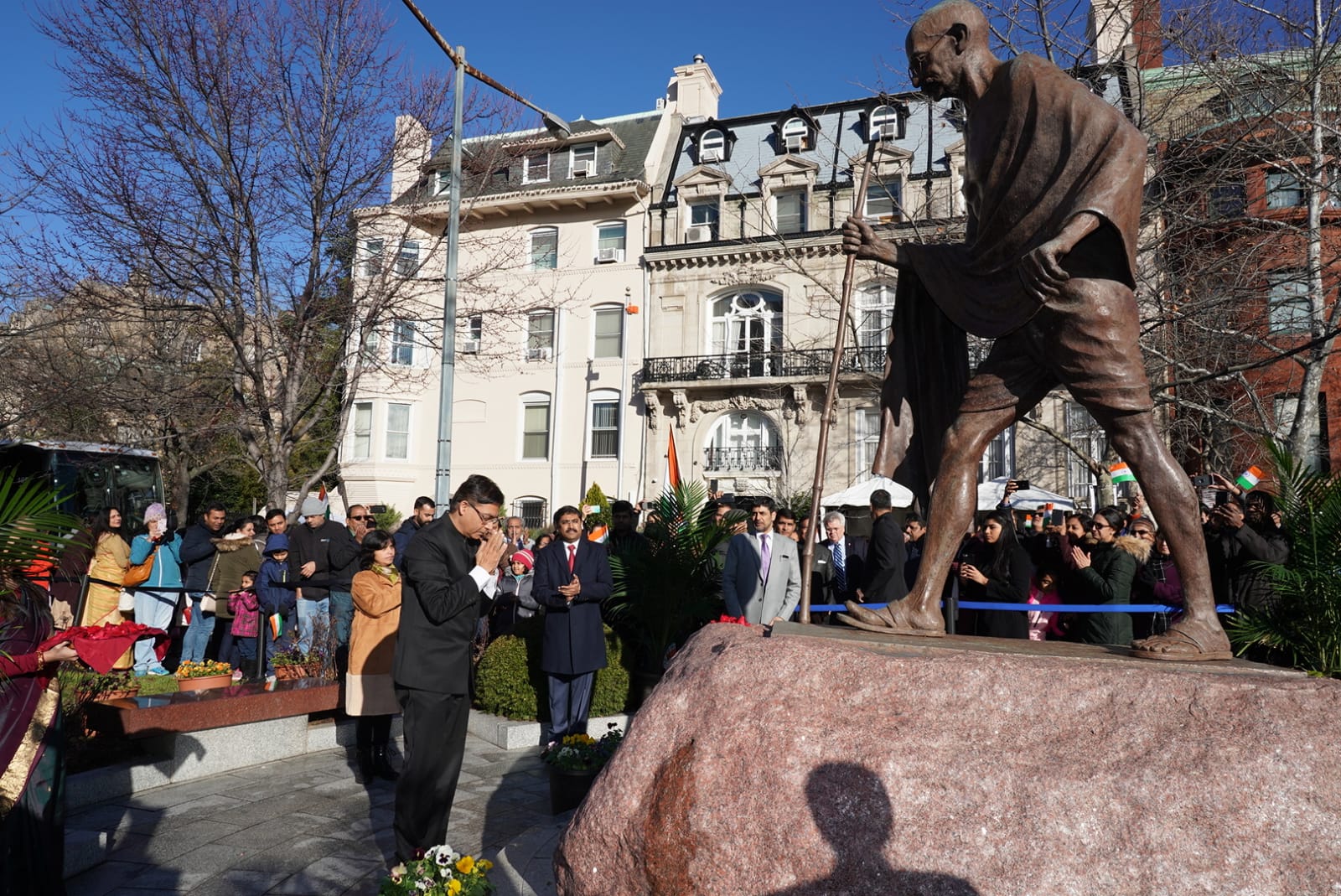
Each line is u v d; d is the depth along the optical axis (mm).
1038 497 15781
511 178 31312
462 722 4578
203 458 25578
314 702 7477
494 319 25859
